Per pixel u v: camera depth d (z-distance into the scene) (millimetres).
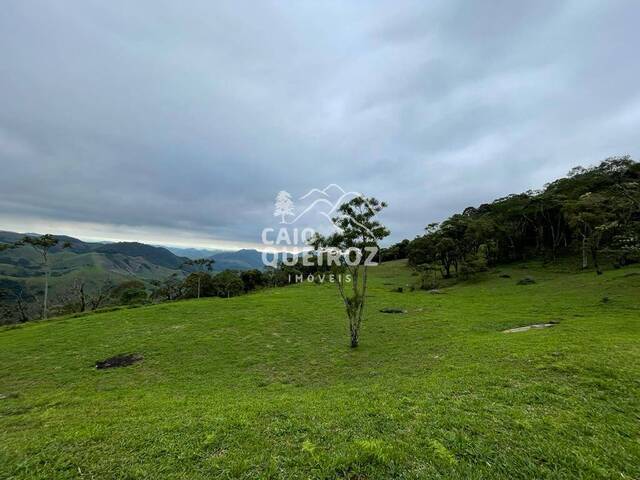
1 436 10109
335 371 18391
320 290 57000
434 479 6102
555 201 67625
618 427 8125
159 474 6543
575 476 6285
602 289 38094
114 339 27375
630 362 12484
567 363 12961
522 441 7434
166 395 15070
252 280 89375
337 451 7035
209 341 25750
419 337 24375
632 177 68625
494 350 16922
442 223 83688
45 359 23078
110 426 9438
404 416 8930
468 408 9414
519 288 48000
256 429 8406
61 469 6891
